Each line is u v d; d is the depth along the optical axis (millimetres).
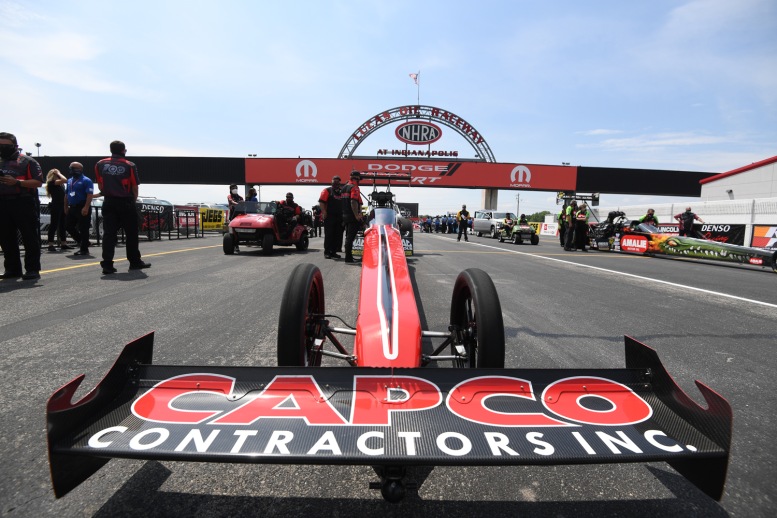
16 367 2691
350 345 3441
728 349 3432
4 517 1415
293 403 1355
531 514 1506
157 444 1174
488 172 38156
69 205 8961
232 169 37344
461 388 1419
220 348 3146
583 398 1409
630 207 23734
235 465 1768
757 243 14727
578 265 9336
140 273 6488
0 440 1859
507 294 5676
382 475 1209
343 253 10617
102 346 3117
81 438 1179
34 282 5508
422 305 4910
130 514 1456
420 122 39125
